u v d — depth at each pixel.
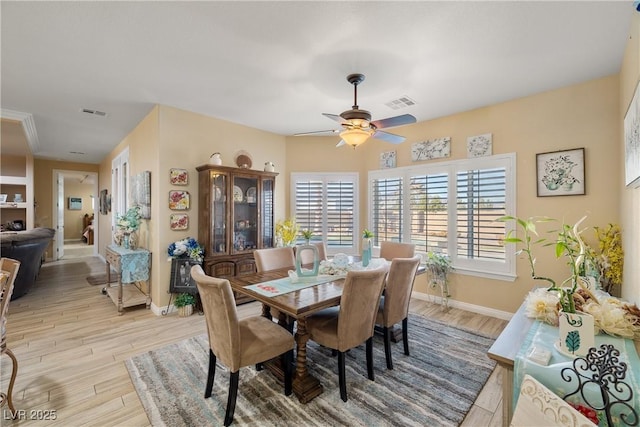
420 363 2.55
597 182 2.91
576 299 1.71
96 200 8.00
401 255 3.57
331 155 5.11
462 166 3.86
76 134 4.97
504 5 1.86
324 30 2.13
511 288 3.50
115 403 2.01
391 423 1.83
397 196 4.56
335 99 3.45
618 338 1.50
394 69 2.70
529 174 3.34
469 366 2.50
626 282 2.43
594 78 2.91
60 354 2.67
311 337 2.20
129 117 4.12
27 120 4.13
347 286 2.01
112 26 2.10
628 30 2.12
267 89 3.16
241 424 1.82
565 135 3.10
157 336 3.05
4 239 3.96
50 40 2.27
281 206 5.06
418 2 1.84
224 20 2.03
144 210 3.94
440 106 3.65
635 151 1.88
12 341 2.93
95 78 2.92
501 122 3.54
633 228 2.10
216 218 3.90
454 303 3.97
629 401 1.04
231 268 3.98
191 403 2.01
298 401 2.04
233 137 4.37
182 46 2.36
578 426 0.92
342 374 2.05
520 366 1.26
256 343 1.97
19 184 5.76
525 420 1.08
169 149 3.71
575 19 2.00
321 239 5.07
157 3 1.86
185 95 3.35
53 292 4.61
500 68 2.69
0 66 2.69
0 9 1.90
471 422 1.86
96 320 3.49
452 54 2.45
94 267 6.52
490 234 3.64
